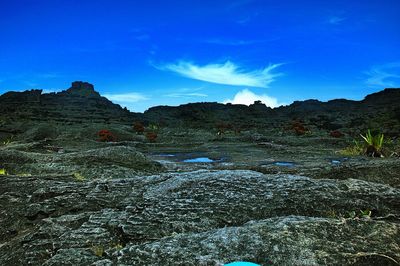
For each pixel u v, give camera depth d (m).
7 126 56.25
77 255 6.05
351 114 92.25
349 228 6.28
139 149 38.69
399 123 57.97
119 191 10.25
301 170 16.56
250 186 9.40
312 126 75.69
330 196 8.53
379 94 120.50
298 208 8.04
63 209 9.07
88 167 17.80
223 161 26.88
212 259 5.45
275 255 5.46
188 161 28.03
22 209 9.12
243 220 7.62
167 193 9.48
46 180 12.18
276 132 66.25
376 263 5.23
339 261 5.26
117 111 102.69
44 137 46.34
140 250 5.91
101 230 7.30
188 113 113.25
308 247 5.62
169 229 7.18
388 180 13.28
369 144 28.91
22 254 6.47
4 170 17.33
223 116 113.00
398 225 6.48
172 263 5.44
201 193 9.09
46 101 98.75
